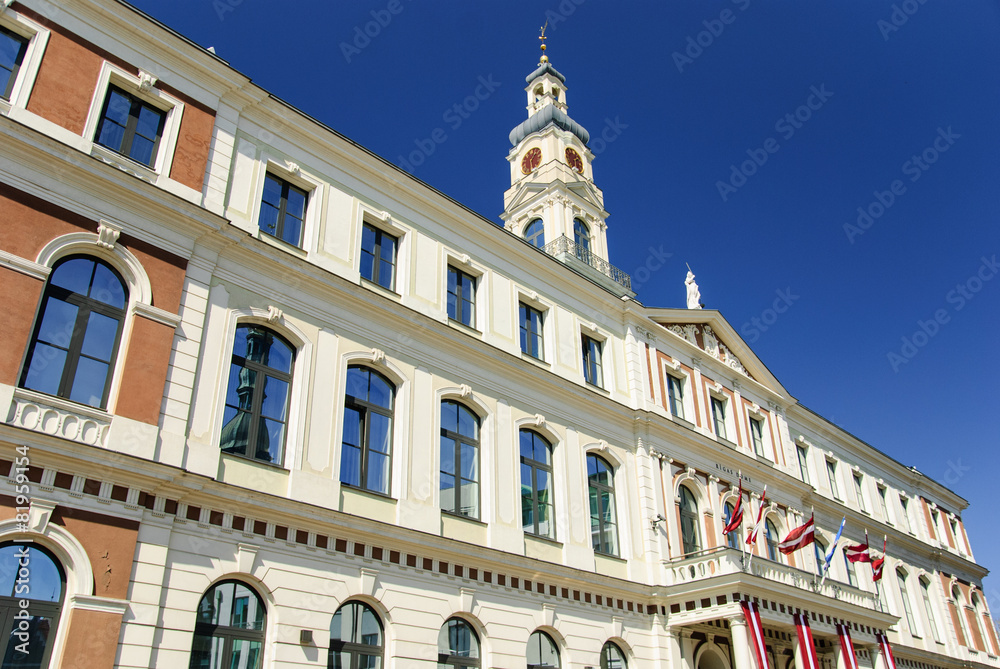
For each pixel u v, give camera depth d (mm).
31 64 15477
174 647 13703
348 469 17906
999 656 42156
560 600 20812
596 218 35625
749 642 21531
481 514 20359
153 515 14164
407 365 19953
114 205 15641
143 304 15289
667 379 28625
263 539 15570
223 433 16031
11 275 13758
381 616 17016
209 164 17859
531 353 24328
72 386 14133
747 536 28281
